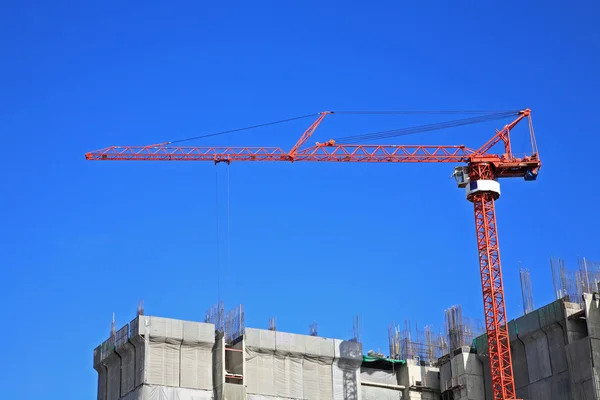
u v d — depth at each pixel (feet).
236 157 600.80
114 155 597.11
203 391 487.61
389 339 586.45
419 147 603.26
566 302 510.58
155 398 475.72
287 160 604.90
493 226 576.20
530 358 530.27
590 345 488.02
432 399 561.43
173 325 492.13
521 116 603.67
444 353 587.27
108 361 507.30
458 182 589.32
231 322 518.37
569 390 501.97
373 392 549.95
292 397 510.17
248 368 504.84
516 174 597.52
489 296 556.51
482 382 555.28
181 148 600.80
